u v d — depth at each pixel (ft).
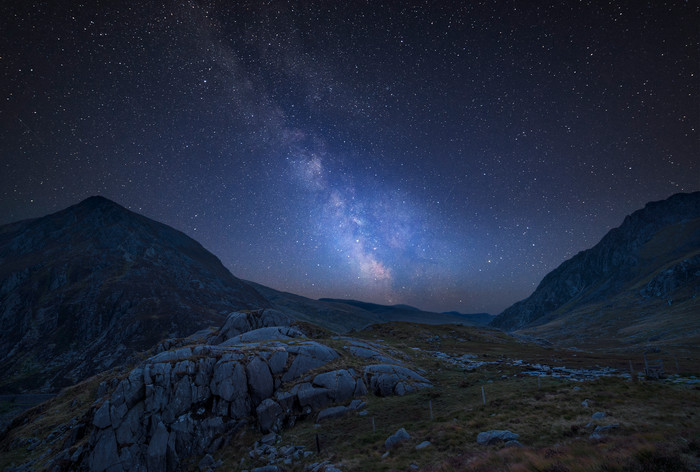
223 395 116.06
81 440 115.55
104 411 111.14
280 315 204.23
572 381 111.86
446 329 306.14
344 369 129.08
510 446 63.21
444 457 65.26
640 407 75.25
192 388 116.26
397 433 80.33
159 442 106.22
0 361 618.85
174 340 245.24
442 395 113.39
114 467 103.19
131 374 117.60
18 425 201.16
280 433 106.11
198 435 108.06
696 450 49.44
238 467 92.07
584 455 52.13
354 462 72.02
